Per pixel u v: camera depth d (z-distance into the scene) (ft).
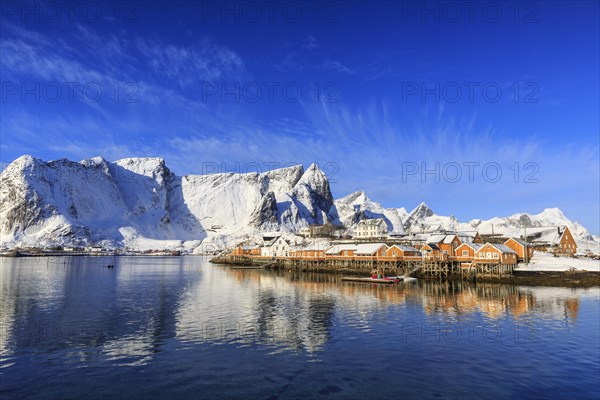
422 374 90.68
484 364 97.04
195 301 191.11
